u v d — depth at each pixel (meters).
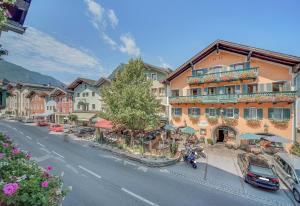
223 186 12.63
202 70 28.11
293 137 20.64
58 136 31.06
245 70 23.39
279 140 19.38
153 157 17.97
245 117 24.34
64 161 16.30
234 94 23.98
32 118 60.72
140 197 10.24
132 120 20.64
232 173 15.20
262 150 21.25
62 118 50.69
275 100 21.08
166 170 15.38
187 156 17.38
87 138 29.16
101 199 9.69
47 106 57.09
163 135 27.80
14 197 4.34
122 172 14.20
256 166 13.23
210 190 11.87
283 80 21.59
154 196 10.49
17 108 71.56
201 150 20.88
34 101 62.53
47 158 17.00
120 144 22.61
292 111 20.86
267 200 10.96
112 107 22.17
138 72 24.14
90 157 18.20
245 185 12.92
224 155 20.66
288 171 12.49
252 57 23.88
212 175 14.65
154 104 21.66
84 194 10.12
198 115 28.42
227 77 24.69
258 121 23.14
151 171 14.90
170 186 12.08
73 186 11.05
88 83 42.75
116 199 9.82
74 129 34.16
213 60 27.14
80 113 43.75
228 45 24.78
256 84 23.56
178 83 30.86
